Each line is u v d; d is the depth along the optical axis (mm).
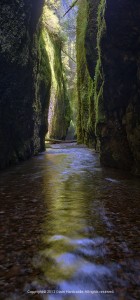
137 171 10820
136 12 9031
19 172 12180
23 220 5816
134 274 3857
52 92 39156
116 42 10398
